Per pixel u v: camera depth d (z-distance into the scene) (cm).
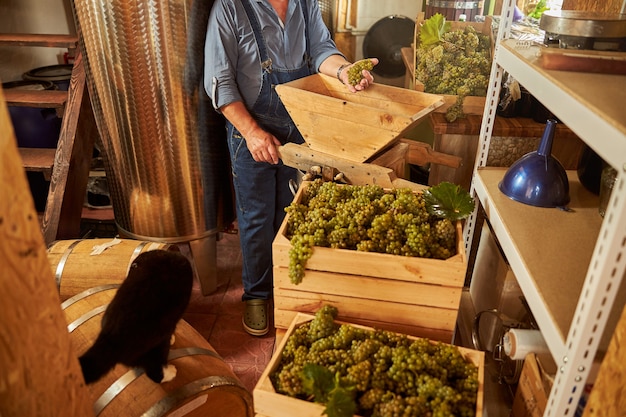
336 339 138
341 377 126
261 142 204
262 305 252
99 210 328
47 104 271
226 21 202
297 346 142
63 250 220
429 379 125
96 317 165
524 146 217
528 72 141
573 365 107
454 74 221
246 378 226
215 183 259
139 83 222
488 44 228
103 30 213
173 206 253
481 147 190
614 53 130
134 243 223
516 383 169
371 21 315
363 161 182
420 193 166
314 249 146
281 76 217
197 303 271
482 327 198
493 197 167
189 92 229
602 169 165
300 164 194
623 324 97
